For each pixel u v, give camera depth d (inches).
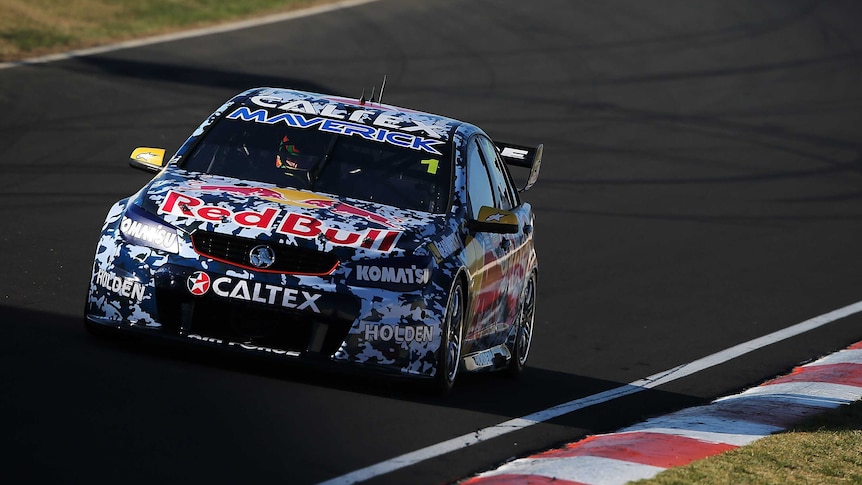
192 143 1094.4
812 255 2201.0
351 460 780.6
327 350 948.0
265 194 1015.0
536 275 1312.7
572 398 1125.1
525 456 859.4
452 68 3693.4
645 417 1061.1
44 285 1299.2
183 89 2974.9
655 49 4261.8
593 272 1900.8
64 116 2536.9
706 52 4296.3
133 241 971.9
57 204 1834.4
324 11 4215.1
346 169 1069.1
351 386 994.1
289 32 3846.0
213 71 3223.4
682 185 2728.8
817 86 4003.4
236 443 783.7
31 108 2561.5
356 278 953.5
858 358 1405.0
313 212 990.4
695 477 793.6
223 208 979.9
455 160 1110.4
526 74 3745.1
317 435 830.5
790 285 1939.0
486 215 1082.7
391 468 773.3
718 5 4950.8
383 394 984.9
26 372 896.9
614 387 1209.4
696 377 1294.3
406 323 958.4
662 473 797.2
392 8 4389.8
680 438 928.9
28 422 772.0
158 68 3164.4
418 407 961.5
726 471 820.0
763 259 2129.7
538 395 1125.7
